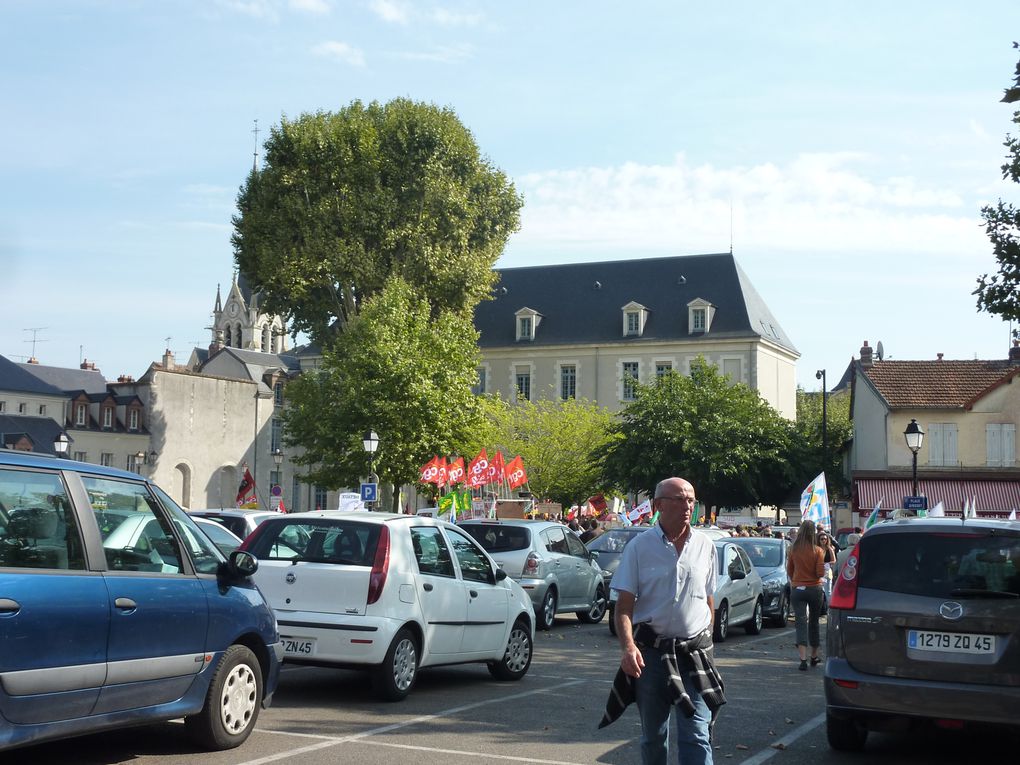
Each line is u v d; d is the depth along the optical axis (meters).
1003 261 19.48
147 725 9.56
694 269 82.75
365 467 49.25
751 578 20.84
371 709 10.73
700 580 6.77
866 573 9.07
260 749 8.66
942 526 8.98
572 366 82.75
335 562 11.19
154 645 7.80
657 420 59.06
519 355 84.12
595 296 84.44
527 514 39.09
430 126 54.12
